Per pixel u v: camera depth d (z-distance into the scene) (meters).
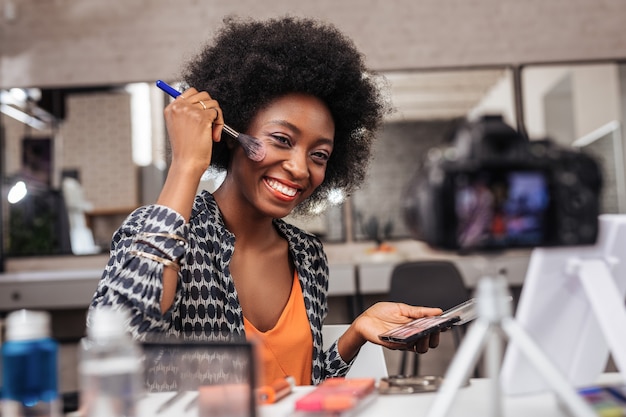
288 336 1.26
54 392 0.65
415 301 2.74
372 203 4.87
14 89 4.96
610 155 4.83
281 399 0.86
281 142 1.23
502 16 4.88
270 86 1.25
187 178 1.05
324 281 1.42
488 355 0.67
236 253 1.27
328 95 1.34
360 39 4.90
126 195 4.99
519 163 0.89
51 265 4.88
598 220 0.78
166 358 0.73
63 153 5.00
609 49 4.85
